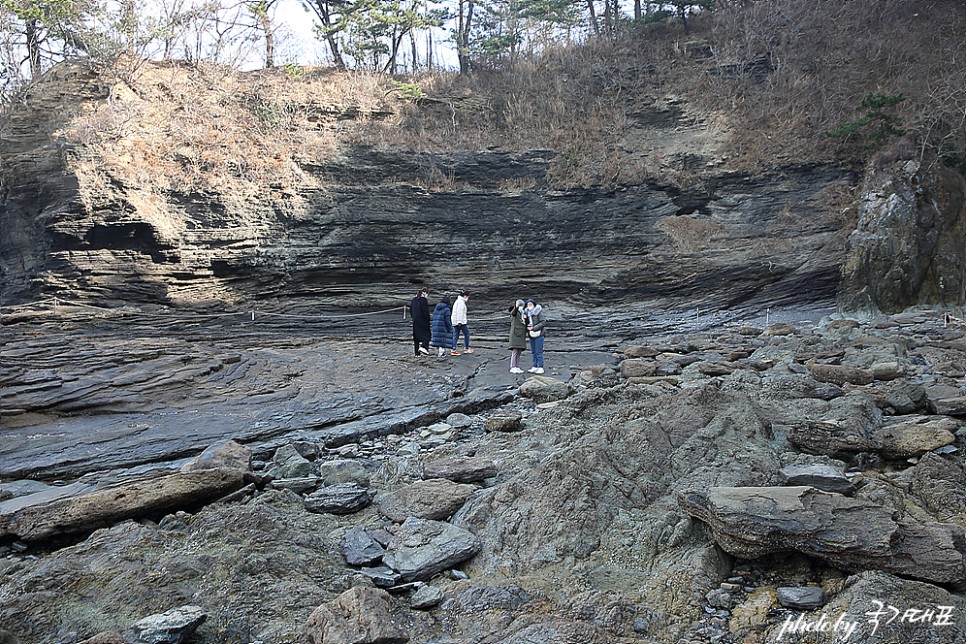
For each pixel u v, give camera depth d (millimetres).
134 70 24594
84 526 5582
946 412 8352
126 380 10727
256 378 11930
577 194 26094
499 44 33344
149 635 3916
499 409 10641
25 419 9117
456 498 6133
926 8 32094
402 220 24547
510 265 24906
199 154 23094
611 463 6172
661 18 33750
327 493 6465
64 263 20250
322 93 27703
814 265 23031
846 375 10727
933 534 4562
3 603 4277
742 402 7438
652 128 29031
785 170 25844
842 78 28141
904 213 22234
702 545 5156
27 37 27594
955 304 21812
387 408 10242
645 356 15461
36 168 21500
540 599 4508
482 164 26734
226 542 5301
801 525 4609
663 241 25078
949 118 24062
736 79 29453
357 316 22047
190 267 21500
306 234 23562
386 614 4195
